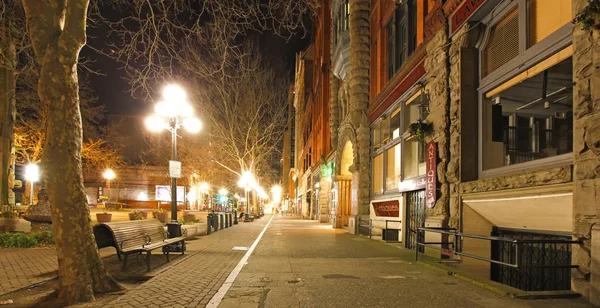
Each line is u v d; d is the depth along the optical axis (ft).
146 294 21.03
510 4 28.78
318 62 131.03
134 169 180.75
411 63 44.14
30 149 105.50
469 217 31.55
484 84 31.86
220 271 27.81
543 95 25.75
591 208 19.10
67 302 19.89
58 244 20.83
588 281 19.26
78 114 21.93
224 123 117.91
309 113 166.40
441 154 35.04
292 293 21.34
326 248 42.52
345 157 82.84
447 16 35.45
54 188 20.92
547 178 22.67
